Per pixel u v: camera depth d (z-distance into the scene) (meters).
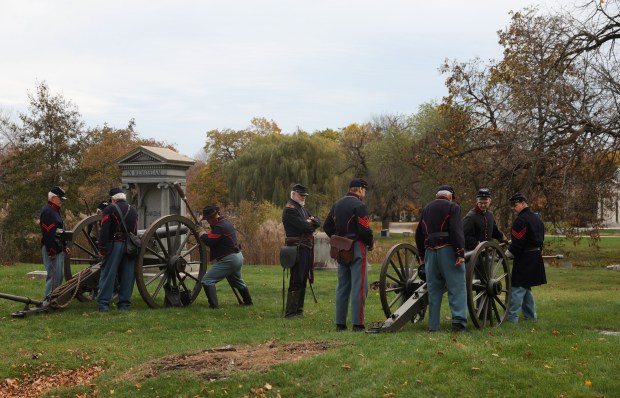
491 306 9.56
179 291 12.10
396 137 51.41
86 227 12.96
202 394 6.62
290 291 11.05
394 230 61.06
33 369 7.92
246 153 50.84
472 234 9.68
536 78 22.62
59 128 28.28
